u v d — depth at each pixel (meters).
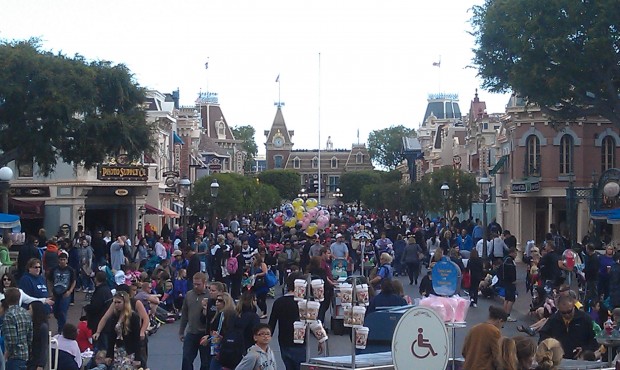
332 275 24.08
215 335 13.48
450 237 40.12
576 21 31.06
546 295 22.95
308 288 12.47
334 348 19.75
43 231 29.88
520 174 50.72
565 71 31.73
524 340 9.89
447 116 130.25
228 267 27.83
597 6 30.47
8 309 12.77
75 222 46.50
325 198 190.12
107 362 13.44
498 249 32.56
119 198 50.47
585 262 24.44
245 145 170.38
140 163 50.22
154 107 61.25
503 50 34.00
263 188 90.06
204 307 14.77
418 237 44.22
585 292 24.25
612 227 46.16
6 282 17.20
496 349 9.59
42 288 18.19
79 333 16.25
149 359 18.89
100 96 35.09
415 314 9.16
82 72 33.78
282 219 51.12
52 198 46.62
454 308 11.00
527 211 52.25
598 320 18.25
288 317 13.92
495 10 32.84
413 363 9.14
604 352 12.54
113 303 13.69
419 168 106.88
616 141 49.34
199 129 91.56
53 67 33.00
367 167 186.88
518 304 28.55
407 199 81.31
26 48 32.97
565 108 34.69
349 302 11.35
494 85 35.38
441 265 13.35
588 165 49.19
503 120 55.34
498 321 10.51
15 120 32.72
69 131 33.59
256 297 24.38
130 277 21.69
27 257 24.75
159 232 57.78
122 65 35.44
